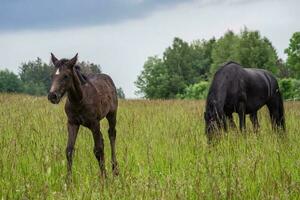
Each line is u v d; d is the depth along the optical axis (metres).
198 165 8.05
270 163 8.74
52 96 8.61
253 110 15.17
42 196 6.67
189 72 126.19
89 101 9.53
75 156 10.02
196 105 23.33
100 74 11.38
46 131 12.18
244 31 78.62
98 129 9.80
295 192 6.82
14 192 7.12
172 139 11.30
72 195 6.87
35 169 8.57
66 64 8.98
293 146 10.74
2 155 9.02
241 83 14.34
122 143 11.77
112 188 6.82
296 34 68.50
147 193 6.47
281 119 16.08
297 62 68.88
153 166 9.30
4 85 127.50
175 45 128.12
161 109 20.45
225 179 7.46
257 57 76.25
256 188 7.17
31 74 174.50
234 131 11.53
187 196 6.69
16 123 12.60
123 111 18.94
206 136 11.29
